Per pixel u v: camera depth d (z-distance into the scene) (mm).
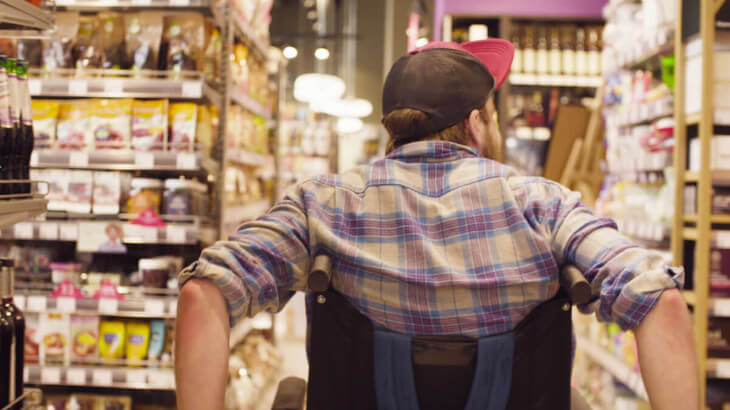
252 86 3592
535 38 5199
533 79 5180
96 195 2783
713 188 2732
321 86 7746
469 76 1189
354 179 1162
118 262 2850
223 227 2934
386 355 1030
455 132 1197
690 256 2869
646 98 3328
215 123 2928
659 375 913
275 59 4469
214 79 2869
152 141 2732
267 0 3896
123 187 2791
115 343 2812
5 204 1438
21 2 1531
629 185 3604
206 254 991
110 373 2736
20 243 2859
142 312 2682
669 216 3059
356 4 12875
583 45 5199
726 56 2701
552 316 1014
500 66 1315
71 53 2803
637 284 936
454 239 1072
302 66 13828
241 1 3344
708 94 2695
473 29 4957
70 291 2764
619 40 3805
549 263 1046
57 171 2799
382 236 1087
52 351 2809
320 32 13062
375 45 12875
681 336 921
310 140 8711
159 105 2750
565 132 4977
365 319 1041
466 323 1038
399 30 9688
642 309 931
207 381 924
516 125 5344
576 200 1110
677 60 2883
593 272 1003
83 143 2758
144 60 2773
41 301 2717
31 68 2783
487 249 1061
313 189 1148
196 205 2812
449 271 1040
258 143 3854
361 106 8648
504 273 1039
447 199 1105
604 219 1062
